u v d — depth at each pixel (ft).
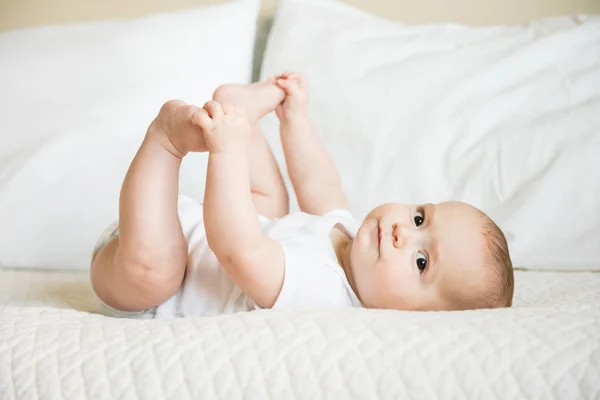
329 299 3.46
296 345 2.58
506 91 5.21
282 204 4.33
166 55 5.42
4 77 5.18
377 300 3.62
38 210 4.59
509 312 2.84
